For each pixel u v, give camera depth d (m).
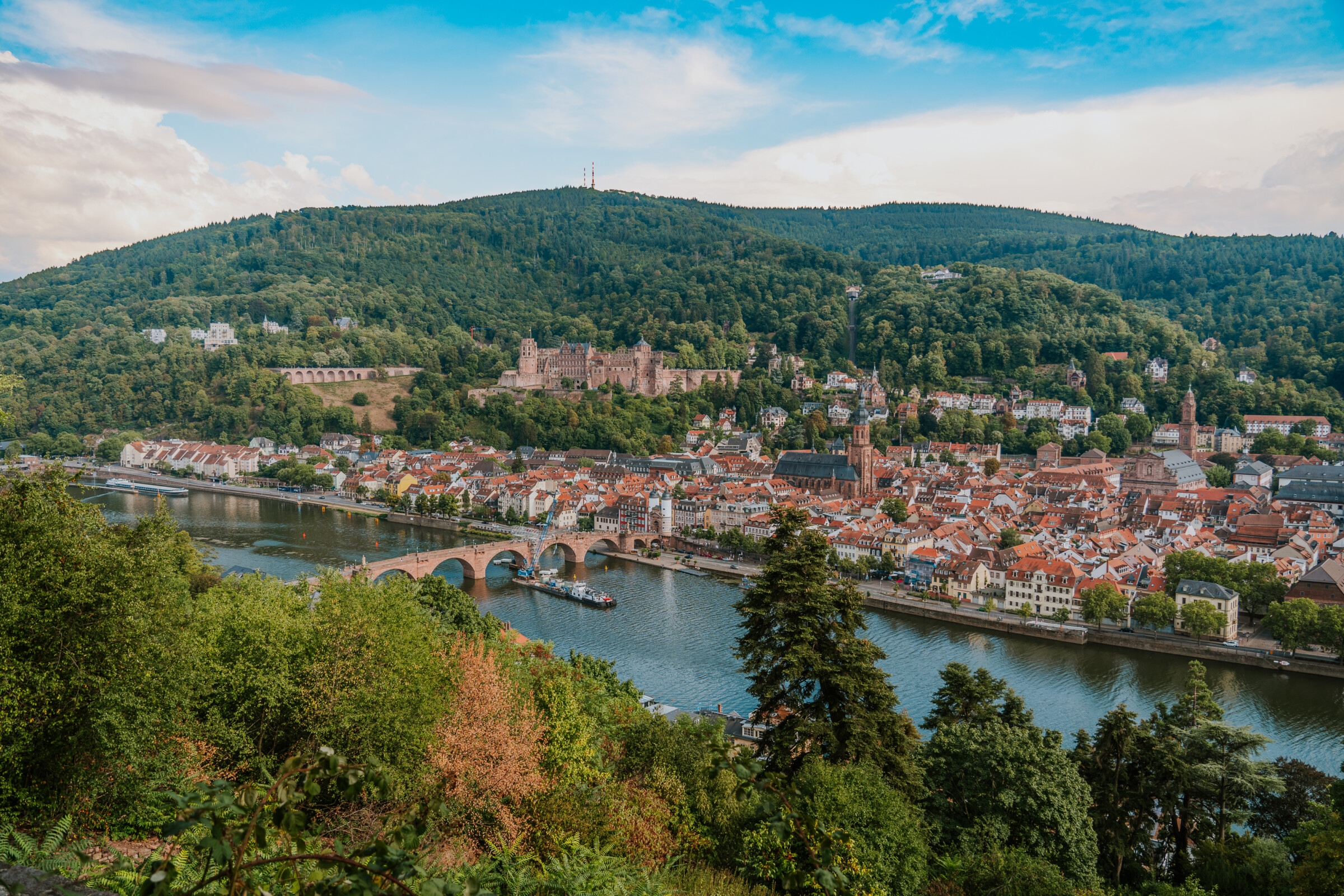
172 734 41.66
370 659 49.00
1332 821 66.25
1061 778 65.81
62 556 38.94
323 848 23.94
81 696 36.91
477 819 39.81
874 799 52.44
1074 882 60.66
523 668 73.50
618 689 115.38
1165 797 81.19
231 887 12.92
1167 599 184.00
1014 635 191.50
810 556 60.56
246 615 53.41
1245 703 150.50
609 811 43.78
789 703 60.47
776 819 20.08
